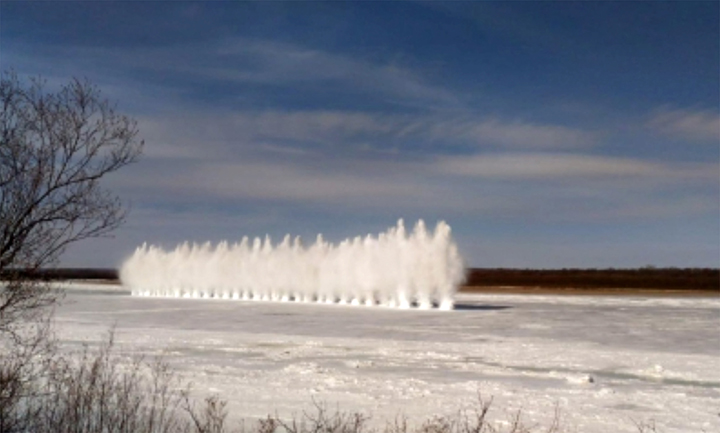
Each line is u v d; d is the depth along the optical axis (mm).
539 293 97750
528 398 15734
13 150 8242
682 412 14562
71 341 24656
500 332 34438
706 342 30062
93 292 92438
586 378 18781
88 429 8523
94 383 9734
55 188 8398
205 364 20438
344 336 31609
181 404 12852
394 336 31844
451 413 13695
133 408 9492
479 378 19109
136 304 61781
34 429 8484
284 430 11344
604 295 89938
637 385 18406
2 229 8211
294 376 18281
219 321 41406
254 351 24469
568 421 13336
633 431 12703
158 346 24859
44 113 8359
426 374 19625
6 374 9047
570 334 33469
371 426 12211
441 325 38844
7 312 8523
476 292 100750
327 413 13141
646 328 37062
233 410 13062
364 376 18797
